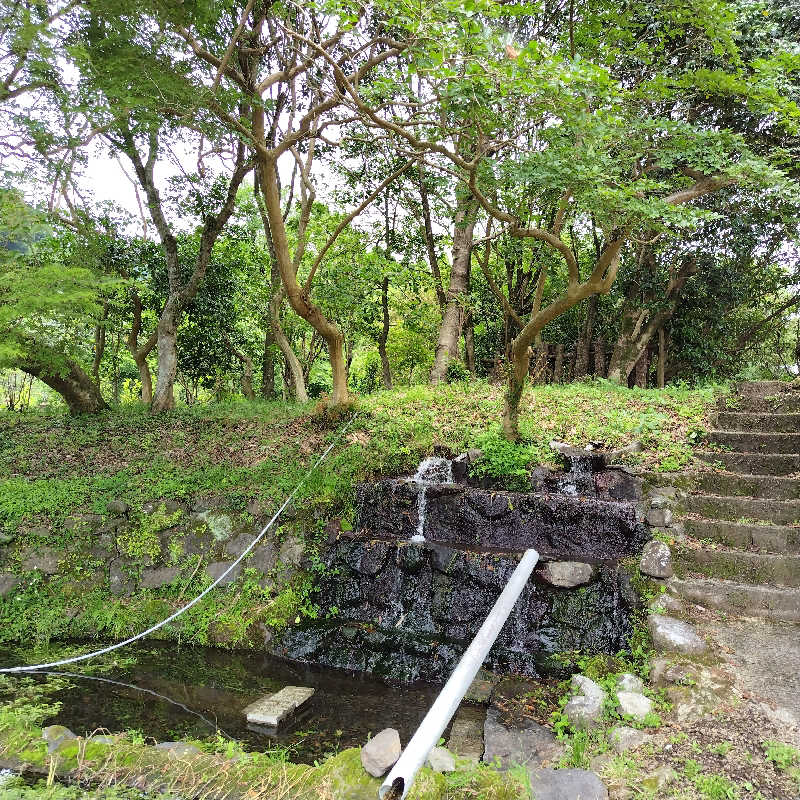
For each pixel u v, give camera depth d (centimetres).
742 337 1426
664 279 1122
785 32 694
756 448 653
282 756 373
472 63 412
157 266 1071
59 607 624
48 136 553
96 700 468
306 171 820
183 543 664
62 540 675
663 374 1201
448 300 1130
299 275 1387
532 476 648
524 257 859
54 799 275
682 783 292
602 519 572
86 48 484
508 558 551
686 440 676
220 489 706
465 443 718
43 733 342
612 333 1266
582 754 333
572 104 444
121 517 687
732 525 538
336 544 630
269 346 1347
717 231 1016
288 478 698
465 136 524
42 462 802
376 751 297
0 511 692
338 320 1232
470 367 1340
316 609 596
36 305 578
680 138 481
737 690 367
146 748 318
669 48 718
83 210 827
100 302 775
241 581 626
